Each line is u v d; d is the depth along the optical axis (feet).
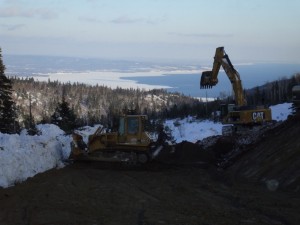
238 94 92.07
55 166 66.49
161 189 51.16
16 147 60.13
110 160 69.31
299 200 43.14
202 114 266.98
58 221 37.29
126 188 51.65
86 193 48.49
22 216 39.11
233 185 52.49
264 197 45.19
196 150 73.51
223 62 92.22
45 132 77.87
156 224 35.96
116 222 36.81
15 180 53.72
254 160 60.80
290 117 70.33
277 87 286.46
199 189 50.88
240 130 88.63
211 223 36.14
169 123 268.62
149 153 69.56
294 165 51.08
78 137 70.79
